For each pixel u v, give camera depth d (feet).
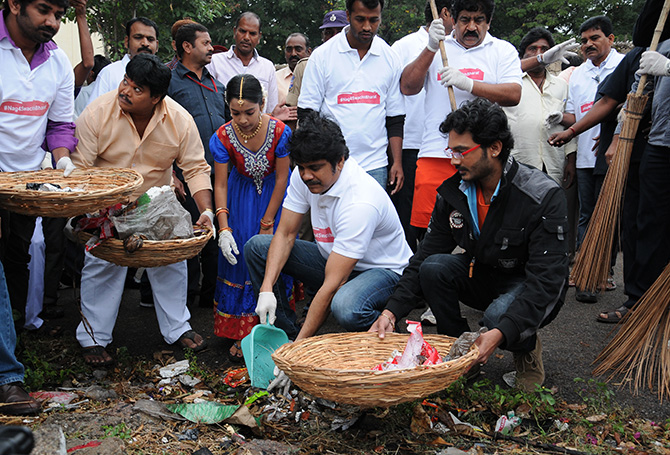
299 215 11.54
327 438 9.06
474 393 10.07
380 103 14.33
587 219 19.01
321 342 9.49
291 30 71.56
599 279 12.36
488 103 9.42
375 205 10.61
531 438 9.12
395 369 8.39
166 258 10.52
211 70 20.21
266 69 20.51
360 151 14.20
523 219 9.69
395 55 14.64
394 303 10.36
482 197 10.15
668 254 13.52
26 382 10.59
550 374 11.64
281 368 8.18
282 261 11.46
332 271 10.48
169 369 11.85
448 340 9.52
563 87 19.27
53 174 11.12
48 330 13.79
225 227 12.53
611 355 11.62
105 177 11.10
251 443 8.70
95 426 9.07
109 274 12.06
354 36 13.74
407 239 16.22
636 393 10.71
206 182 12.75
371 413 9.66
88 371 11.72
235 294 12.68
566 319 14.90
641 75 12.48
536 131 18.26
